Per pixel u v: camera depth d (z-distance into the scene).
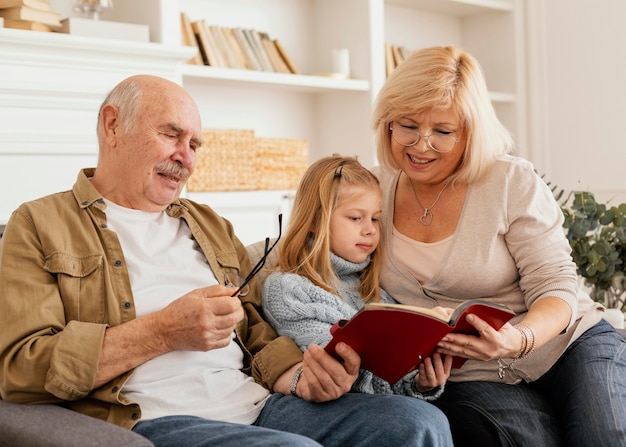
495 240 1.87
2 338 1.51
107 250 1.66
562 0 4.09
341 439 1.53
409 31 4.15
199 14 3.44
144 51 2.67
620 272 2.56
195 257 1.80
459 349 1.60
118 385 1.53
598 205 2.57
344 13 3.69
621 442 1.66
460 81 1.84
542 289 1.84
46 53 2.49
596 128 3.99
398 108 1.86
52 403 1.52
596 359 1.81
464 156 1.88
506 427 1.72
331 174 1.89
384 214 2.00
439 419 1.53
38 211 1.65
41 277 1.58
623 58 3.88
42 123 2.50
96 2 2.76
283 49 3.51
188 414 1.58
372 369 1.63
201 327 1.52
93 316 1.60
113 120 1.74
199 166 3.10
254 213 3.26
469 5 4.10
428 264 1.91
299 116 3.79
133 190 1.73
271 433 1.41
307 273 1.86
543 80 4.17
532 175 1.88
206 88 3.47
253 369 1.77
